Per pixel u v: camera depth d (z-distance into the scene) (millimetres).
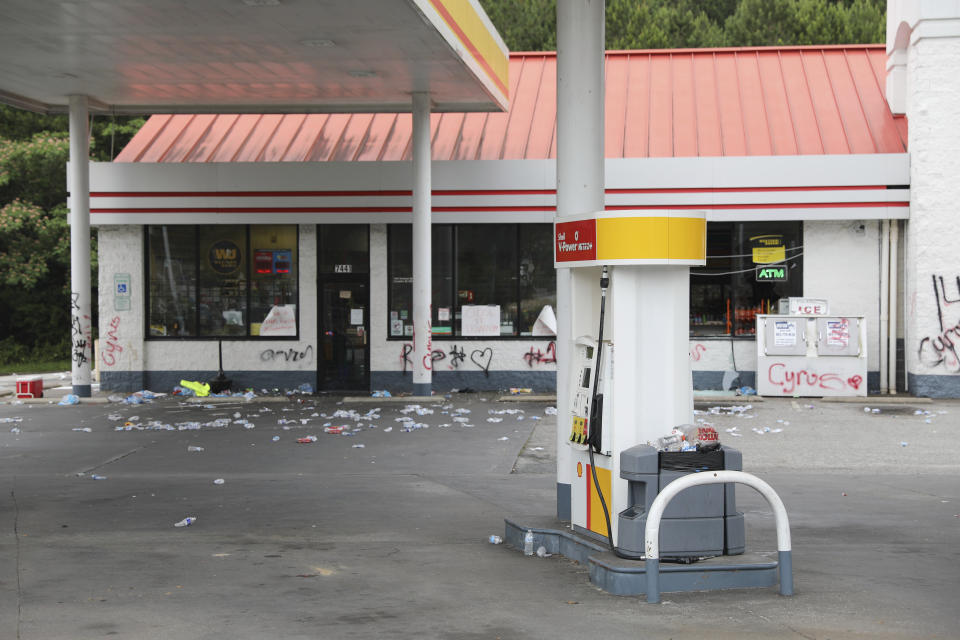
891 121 21531
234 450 13773
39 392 20812
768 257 20594
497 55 20359
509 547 8227
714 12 45312
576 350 7910
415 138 19906
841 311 20359
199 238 21500
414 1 13695
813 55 24406
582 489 7805
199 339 21438
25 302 40062
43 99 20766
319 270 21359
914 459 12883
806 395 19500
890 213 19797
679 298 7223
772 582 6914
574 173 8617
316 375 21328
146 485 11180
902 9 20375
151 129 23312
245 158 22109
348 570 7445
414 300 19969
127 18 14648
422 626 6023
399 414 17703
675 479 6852
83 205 20359
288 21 14820
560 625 6035
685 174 20359
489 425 16234
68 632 5910
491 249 21203
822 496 10461
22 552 8039
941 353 19328
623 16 43219
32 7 14109
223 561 7727
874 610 6320
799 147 21047
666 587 6754
